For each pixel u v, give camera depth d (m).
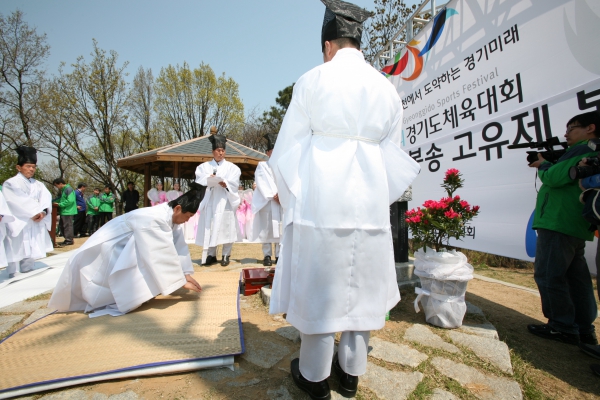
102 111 17.22
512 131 3.05
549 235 2.28
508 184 3.10
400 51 5.08
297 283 1.48
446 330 2.40
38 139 17.14
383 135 1.66
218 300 2.93
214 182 4.59
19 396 1.57
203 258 4.76
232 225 4.84
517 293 3.50
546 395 1.70
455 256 2.40
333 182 1.46
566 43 2.54
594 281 3.47
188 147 10.38
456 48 3.81
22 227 4.26
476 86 3.51
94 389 1.64
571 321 2.28
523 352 2.15
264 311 2.79
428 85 4.37
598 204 1.81
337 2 1.78
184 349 1.95
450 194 2.67
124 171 20.84
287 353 2.03
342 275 1.45
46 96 15.95
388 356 1.99
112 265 2.56
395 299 1.69
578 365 2.01
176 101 21.88
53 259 5.80
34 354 1.89
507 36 3.10
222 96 22.28
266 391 1.64
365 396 1.61
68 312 2.64
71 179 24.75
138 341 2.06
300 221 1.51
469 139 3.62
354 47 1.73
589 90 2.38
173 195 10.16
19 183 4.52
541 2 2.73
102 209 11.26
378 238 1.51
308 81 1.61
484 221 3.38
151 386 1.67
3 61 15.55
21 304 3.14
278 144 1.63
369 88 1.57
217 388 1.66
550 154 2.30
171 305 2.78
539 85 2.78
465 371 1.85
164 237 2.59
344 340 1.55
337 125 1.53
